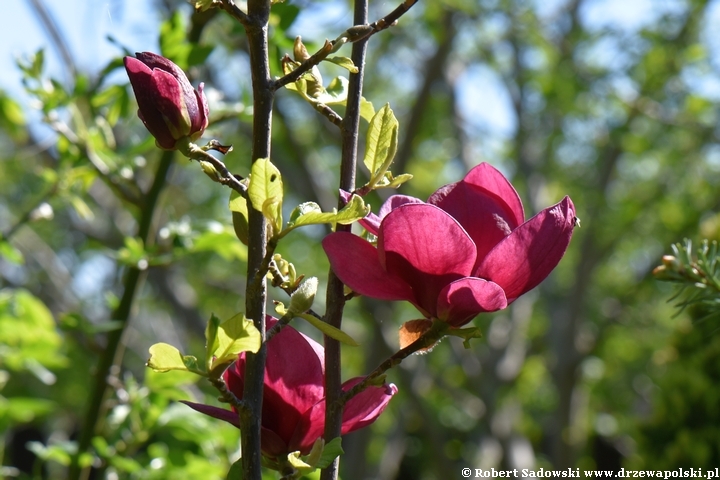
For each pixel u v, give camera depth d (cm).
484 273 97
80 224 761
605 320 874
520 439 793
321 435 107
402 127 807
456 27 711
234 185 100
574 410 766
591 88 733
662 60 723
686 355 349
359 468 620
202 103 104
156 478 243
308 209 97
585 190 836
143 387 245
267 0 101
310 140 754
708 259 156
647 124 766
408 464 941
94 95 263
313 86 111
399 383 750
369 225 103
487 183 110
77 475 246
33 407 294
